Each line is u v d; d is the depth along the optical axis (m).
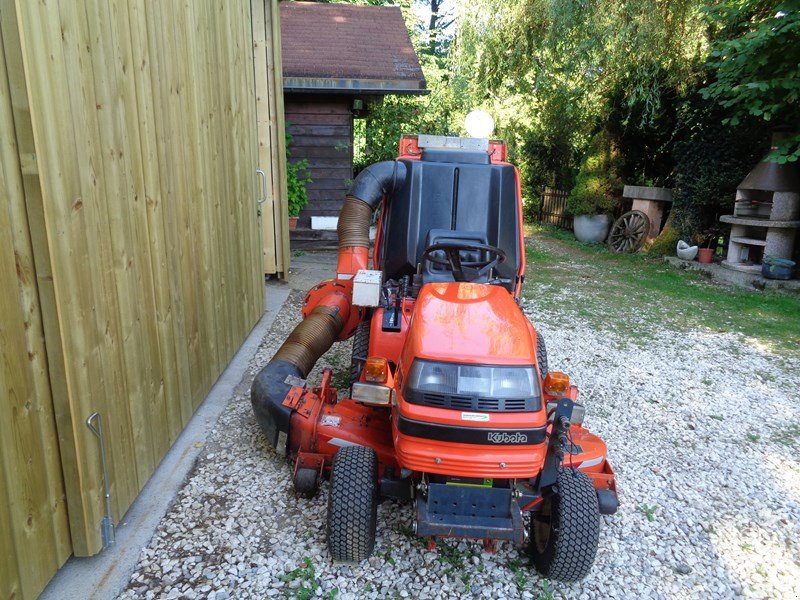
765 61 8.30
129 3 3.07
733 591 3.01
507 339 2.85
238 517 3.27
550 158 16.45
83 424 2.63
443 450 2.66
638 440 4.49
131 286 3.12
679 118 11.86
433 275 3.92
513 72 12.54
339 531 2.79
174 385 3.85
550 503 2.95
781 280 9.41
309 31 11.74
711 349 6.62
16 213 2.23
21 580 2.33
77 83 2.54
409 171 4.44
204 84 4.36
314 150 10.65
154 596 2.69
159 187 3.51
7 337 2.20
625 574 3.06
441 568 2.99
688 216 11.31
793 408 5.21
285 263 8.16
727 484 3.97
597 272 10.47
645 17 10.18
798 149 8.56
